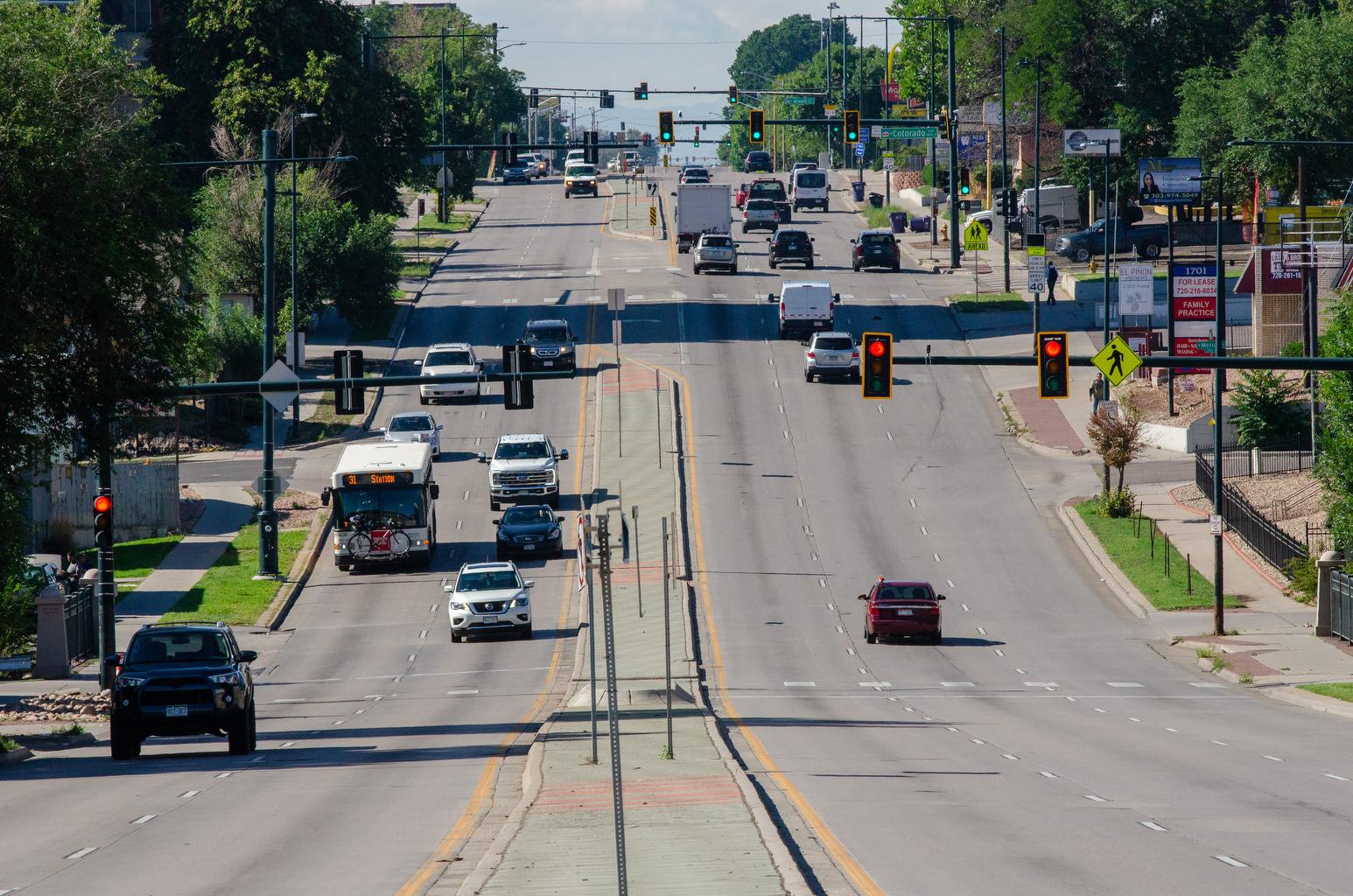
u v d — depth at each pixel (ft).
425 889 128.57
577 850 140.87
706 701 297.94
